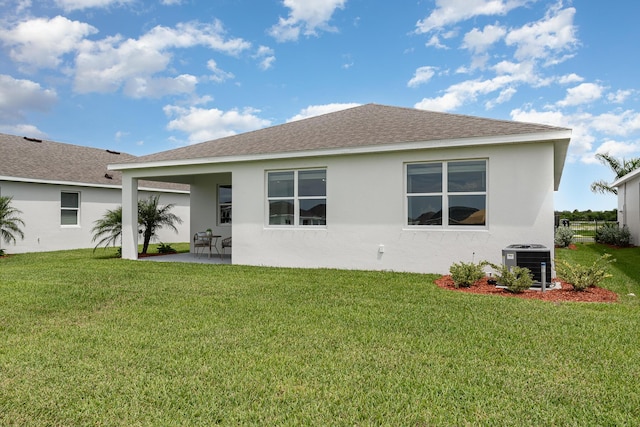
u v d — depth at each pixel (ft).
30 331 17.52
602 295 23.95
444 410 10.39
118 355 14.37
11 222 51.52
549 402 10.77
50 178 58.75
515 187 29.35
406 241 32.86
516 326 17.47
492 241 30.01
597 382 11.96
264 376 12.53
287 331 16.97
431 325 17.67
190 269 35.78
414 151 32.45
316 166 36.11
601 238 66.74
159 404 10.85
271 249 38.04
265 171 38.50
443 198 31.83
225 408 10.59
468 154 30.68
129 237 45.34
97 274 32.89
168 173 42.80
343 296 23.75
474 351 14.52
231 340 15.87
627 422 9.76
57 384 12.08
